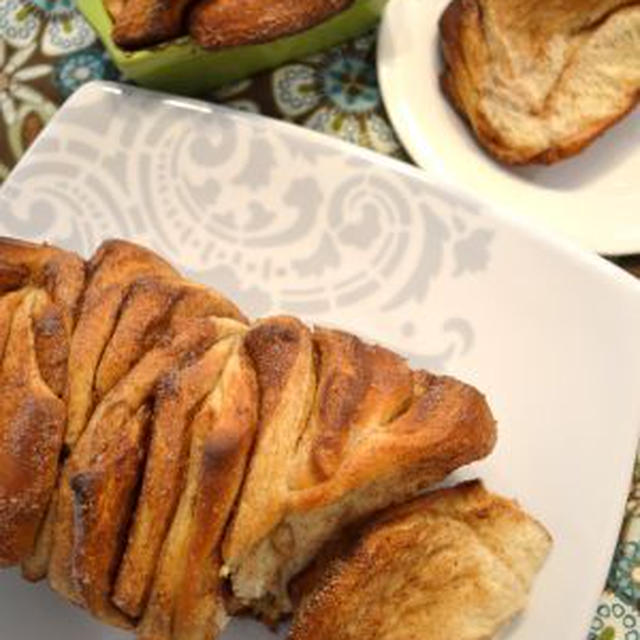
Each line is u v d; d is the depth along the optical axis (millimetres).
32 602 541
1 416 478
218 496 455
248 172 591
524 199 580
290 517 467
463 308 565
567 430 543
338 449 464
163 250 588
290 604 495
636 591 530
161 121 599
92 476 457
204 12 568
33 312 492
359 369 481
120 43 577
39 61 632
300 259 581
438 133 591
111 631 536
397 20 604
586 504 532
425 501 488
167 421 464
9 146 622
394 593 478
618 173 582
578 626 517
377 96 611
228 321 497
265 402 469
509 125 580
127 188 596
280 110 615
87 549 460
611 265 555
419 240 574
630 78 579
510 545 497
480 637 489
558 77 580
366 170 583
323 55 619
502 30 577
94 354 483
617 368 546
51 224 595
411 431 473
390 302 570
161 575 462
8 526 475
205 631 470
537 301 560
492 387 555
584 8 573
